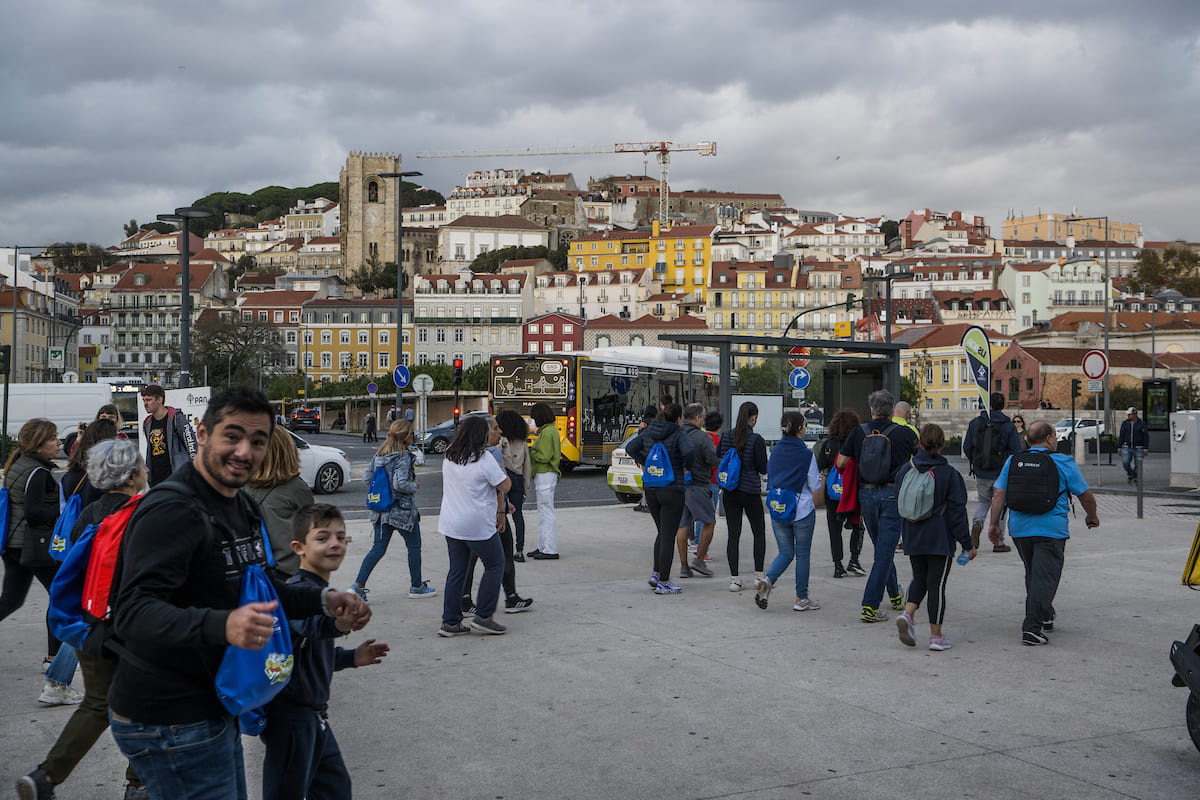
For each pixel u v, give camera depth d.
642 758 5.94
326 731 4.28
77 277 173.50
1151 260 180.12
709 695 7.21
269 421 3.57
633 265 164.12
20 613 10.02
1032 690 7.39
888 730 6.46
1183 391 89.50
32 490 7.10
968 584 11.93
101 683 5.04
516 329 135.62
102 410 9.11
